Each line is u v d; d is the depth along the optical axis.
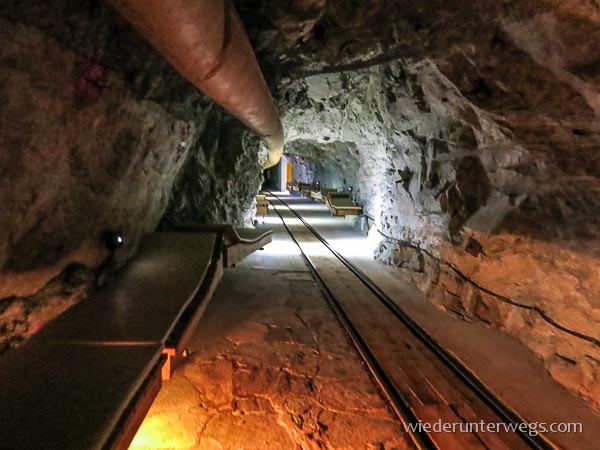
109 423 2.63
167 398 4.61
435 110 7.74
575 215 5.75
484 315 7.16
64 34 3.11
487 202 7.57
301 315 7.33
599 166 4.96
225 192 11.38
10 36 2.60
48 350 3.52
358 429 4.23
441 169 8.78
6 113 2.82
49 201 3.76
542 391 5.15
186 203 9.25
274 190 45.66
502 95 5.41
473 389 5.11
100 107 4.07
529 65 4.73
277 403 4.61
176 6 2.37
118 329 3.98
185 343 4.18
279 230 18.14
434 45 5.97
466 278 7.68
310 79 10.09
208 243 6.84
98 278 5.09
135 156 5.45
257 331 6.52
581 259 5.59
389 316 7.59
